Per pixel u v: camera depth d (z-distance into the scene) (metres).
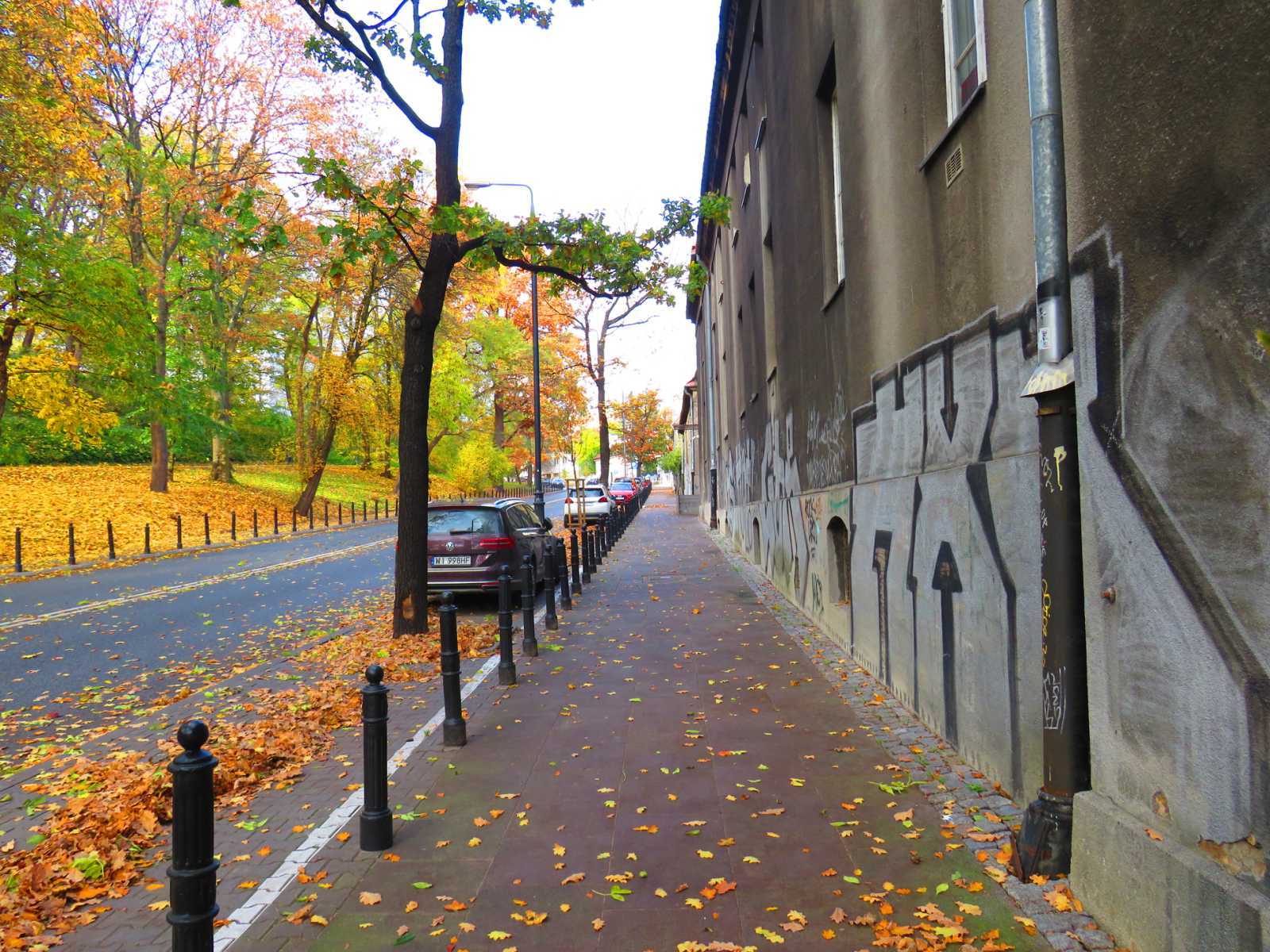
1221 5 2.46
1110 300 3.15
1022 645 4.17
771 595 13.03
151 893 3.89
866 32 6.80
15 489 27.72
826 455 8.95
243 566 19.30
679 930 3.38
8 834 4.61
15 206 19.39
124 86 25.05
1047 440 3.56
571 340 46.16
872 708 6.40
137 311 22.20
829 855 3.97
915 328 5.81
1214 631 2.60
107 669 9.09
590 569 16.53
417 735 6.13
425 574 10.01
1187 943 2.67
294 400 38.50
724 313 23.56
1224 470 2.53
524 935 3.38
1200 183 2.59
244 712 6.95
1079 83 3.35
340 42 9.12
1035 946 3.12
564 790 4.94
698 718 6.33
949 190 5.08
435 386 46.53
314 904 3.67
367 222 23.00
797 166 9.84
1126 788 3.15
